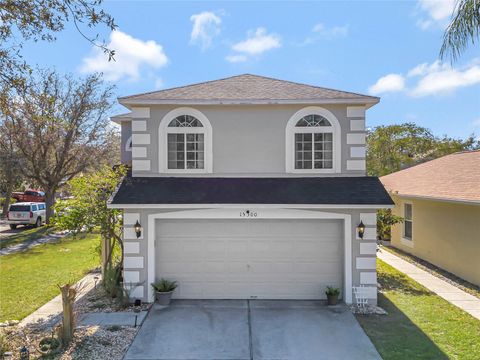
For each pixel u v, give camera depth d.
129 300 10.85
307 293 11.27
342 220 11.16
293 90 12.39
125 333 8.84
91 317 9.80
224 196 10.73
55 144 29.08
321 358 7.66
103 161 30.69
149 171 11.59
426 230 16.98
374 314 10.11
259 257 11.32
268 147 11.69
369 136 37.56
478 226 12.84
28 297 11.81
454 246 14.46
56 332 8.50
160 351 7.94
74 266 16.39
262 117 11.70
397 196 19.48
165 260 11.30
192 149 11.74
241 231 11.34
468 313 10.16
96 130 30.47
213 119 11.70
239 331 9.02
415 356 7.64
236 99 11.40
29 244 22.86
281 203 10.42
